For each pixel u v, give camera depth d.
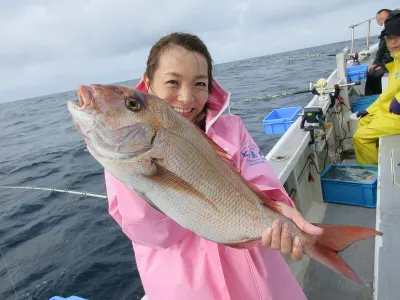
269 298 1.60
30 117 34.94
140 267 1.66
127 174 1.25
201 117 1.88
